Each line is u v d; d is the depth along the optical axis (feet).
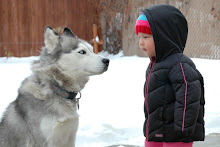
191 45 40.52
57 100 12.01
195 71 10.68
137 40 48.44
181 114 10.14
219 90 23.50
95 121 17.94
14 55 51.47
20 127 11.92
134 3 48.52
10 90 24.20
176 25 11.55
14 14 50.93
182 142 10.87
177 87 10.43
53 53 12.50
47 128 11.51
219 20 36.37
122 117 18.78
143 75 30.73
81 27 57.77
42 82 12.07
